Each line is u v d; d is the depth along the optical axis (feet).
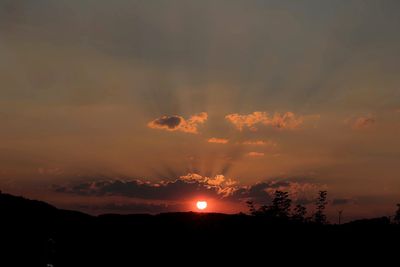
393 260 209.36
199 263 222.89
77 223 259.19
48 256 198.18
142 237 250.98
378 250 220.23
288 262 216.33
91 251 225.56
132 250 235.61
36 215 250.37
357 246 224.94
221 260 225.35
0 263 179.73
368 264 207.00
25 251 198.49
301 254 222.69
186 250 238.48
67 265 199.52
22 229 224.33
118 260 220.84
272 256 225.15
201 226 262.88
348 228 247.09
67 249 219.82
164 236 253.85
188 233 256.32
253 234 249.14
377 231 239.71
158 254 232.73
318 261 214.07
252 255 227.61
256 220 265.13
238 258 226.17
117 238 248.11
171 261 225.15
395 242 227.40
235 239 245.86
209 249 238.27
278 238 241.35
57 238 228.02
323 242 232.73
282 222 259.80
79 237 240.32
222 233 253.65
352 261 210.79
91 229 253.65
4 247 196.44
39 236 222.07
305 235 241.76
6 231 215.72
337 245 227.81
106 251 229.66
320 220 264.52
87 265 205.05
